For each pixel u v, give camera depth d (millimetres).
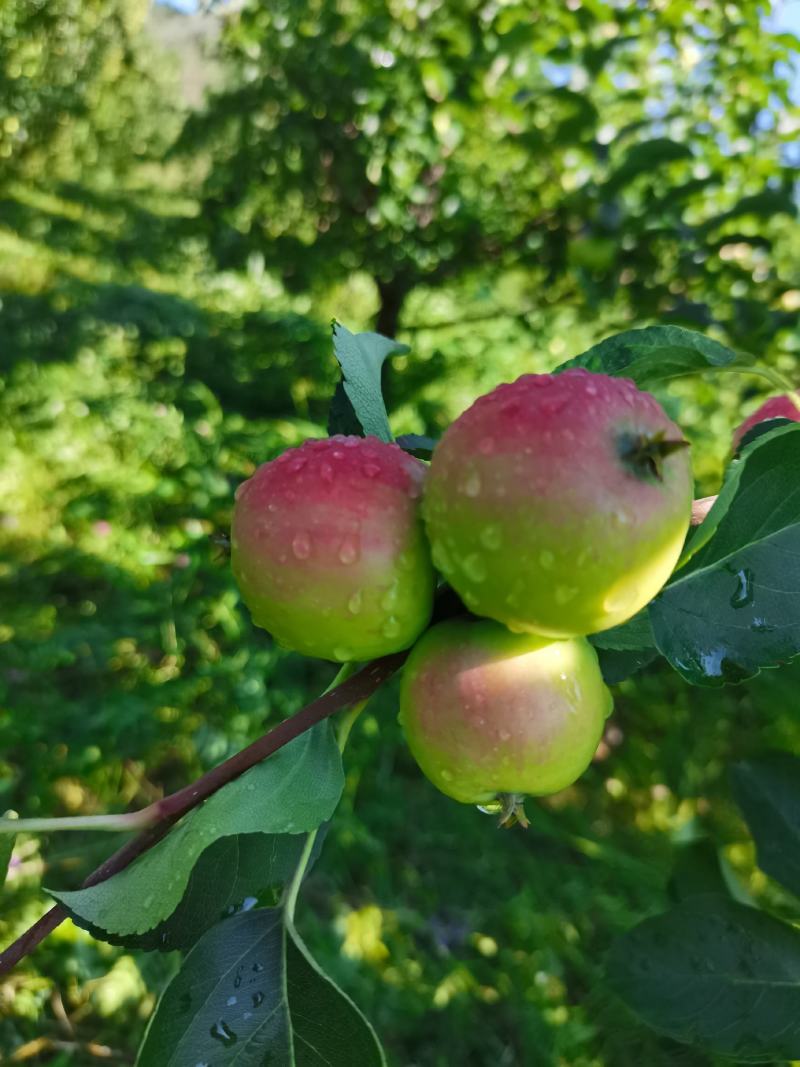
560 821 767
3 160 2137
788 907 339
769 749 287
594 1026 602
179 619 920
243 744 787
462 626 177
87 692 839
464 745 172
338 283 1262
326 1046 171
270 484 173
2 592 958
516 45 813
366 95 991
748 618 185
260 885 188
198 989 175
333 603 167
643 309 684
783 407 246
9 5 1756
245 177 1201
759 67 807
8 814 168
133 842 171
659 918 263
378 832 746
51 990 604
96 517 1090
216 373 1473
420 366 1361
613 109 831
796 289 662
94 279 1844
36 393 1274
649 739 837
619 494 149
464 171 1005
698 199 732
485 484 152
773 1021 247
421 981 629
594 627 161
